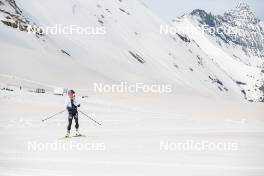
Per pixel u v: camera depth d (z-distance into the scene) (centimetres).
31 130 3058
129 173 1448
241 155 1783
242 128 3078
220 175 1384
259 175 1373
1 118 4066
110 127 3259
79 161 1706
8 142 2300
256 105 6462
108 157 1805
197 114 5278
